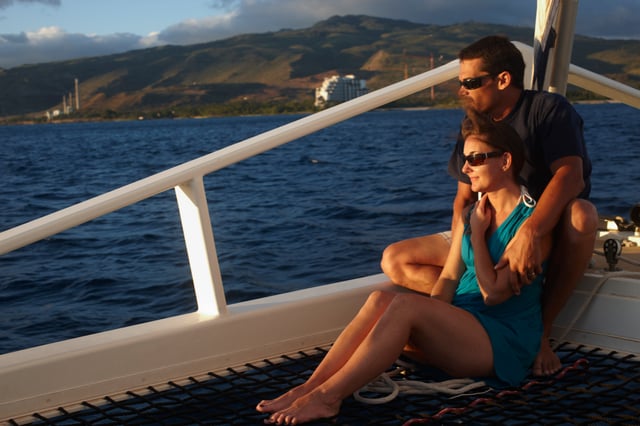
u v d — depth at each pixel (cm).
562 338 284
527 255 238
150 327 244
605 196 1150
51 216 209
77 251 844
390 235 903
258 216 1106
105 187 1902
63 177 2234
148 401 226
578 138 264
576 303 282
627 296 271
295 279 664
